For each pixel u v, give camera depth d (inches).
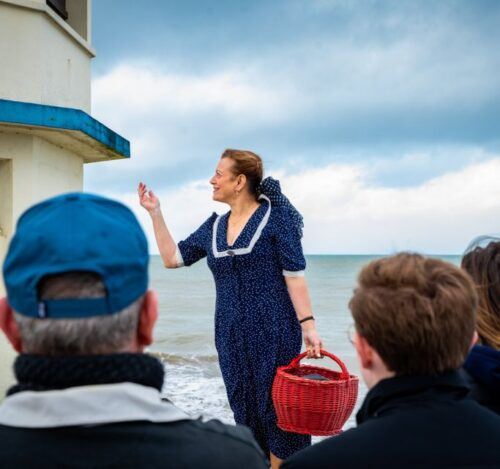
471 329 52.7
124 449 39.3
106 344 40.1
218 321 126.0
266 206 122.9
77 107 209.9
